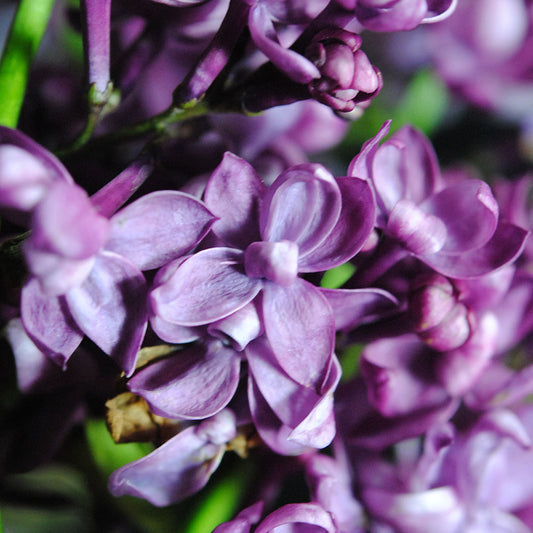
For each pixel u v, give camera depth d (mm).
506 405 251
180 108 237
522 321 254
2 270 228
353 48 227
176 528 254
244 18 231
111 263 223
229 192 230
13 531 271
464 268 235
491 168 308
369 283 238
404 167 239
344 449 251
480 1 290
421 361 244
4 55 243
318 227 228
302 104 264
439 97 297
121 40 254
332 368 227
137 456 254
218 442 235
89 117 241
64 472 263
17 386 242
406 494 248
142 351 232
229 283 228
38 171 217
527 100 298
